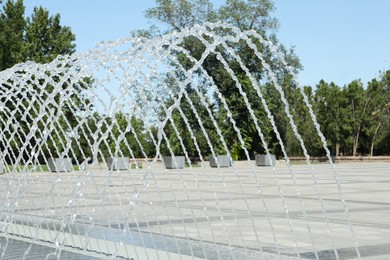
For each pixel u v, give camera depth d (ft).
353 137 183.21
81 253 20.77
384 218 30.50
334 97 180.45
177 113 129.80
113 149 98.48
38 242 23.32
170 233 25.48
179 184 61.16
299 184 59.16
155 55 18.90
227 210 34.35
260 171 97.30
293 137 167.63
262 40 17.89
